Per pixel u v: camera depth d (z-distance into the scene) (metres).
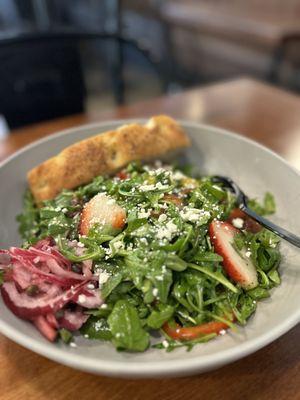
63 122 0.35
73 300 0.16
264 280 0.18
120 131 0.25
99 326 0.16
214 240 0.18
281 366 0.16
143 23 1.03
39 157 0.25
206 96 0.39
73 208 0.21
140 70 0.89
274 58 0.71
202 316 0.17
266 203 0.23
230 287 0.17
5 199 0.23
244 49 0.79
